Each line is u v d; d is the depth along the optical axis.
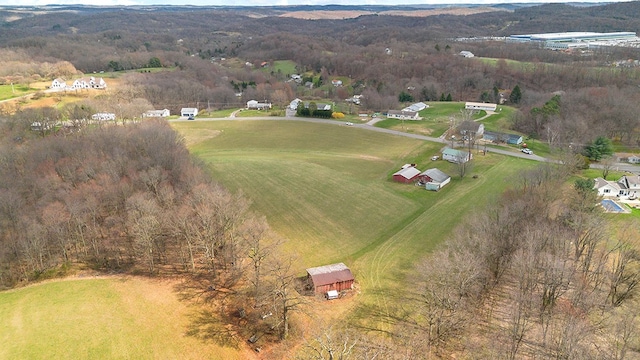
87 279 66.50
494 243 63.97
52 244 72.19
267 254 64.31
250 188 103.50
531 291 57.19
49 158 96.62
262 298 58.88
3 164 95.81
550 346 50.72
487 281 62.22
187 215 70.56
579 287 59.00
